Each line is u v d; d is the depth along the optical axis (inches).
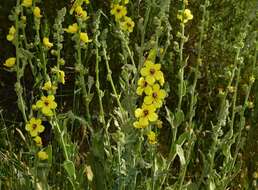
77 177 28.4
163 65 40.1
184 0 27.3
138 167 28.8
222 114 26.9
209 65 40.3
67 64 40.9
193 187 29.0
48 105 24.9
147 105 23.9
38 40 27.0
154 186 28.4
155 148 27.5
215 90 39.5
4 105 41.5
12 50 42.1
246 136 35.6
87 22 40.2
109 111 36.5
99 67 39.9
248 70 38.0
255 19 38.7
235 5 41.9
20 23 26.4
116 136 26.0
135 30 39.9
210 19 41.2
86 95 28.6
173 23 40.9
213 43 40.4
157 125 27.7
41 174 26.8
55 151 31.8
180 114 27.3
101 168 28.7
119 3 30.1
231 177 29.1
